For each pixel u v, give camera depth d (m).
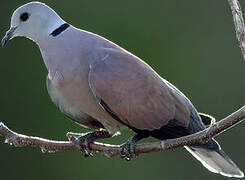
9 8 22.02
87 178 21.72
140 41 22.48
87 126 13.30
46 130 21.75
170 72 22.44
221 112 22.39
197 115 12.58
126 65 12.23
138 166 21.70
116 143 20.48
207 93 22.44
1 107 21.95
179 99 12.30
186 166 21.73
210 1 22.94
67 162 21.84
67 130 21.64
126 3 22.56
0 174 21.78
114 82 12.09
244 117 10.34
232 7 10.77
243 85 22.53
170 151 21.75
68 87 12.45
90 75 12.16
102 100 12.15
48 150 12.09
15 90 21.97
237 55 22.73
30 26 12.77
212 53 22.66
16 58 22.03
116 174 21.64
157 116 12.10
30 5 12.81
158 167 21.67
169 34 22.66
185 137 10.87
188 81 22.50
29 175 21.83
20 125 21.84
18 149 21.84
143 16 22.62
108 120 12.59
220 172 12.31
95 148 12.19
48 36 12.62
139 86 12.10
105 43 12.54
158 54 22.47
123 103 12.09
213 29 22.88
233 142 21.72
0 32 21.95
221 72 22.66
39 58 21.95
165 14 22.73
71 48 12.38
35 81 21.92
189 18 22.78
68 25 12.70
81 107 12.62
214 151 12.17
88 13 22.41
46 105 21.81
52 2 22.28
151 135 12.28
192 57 22.69
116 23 22.45
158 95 12.12
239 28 10.70
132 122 12.16
